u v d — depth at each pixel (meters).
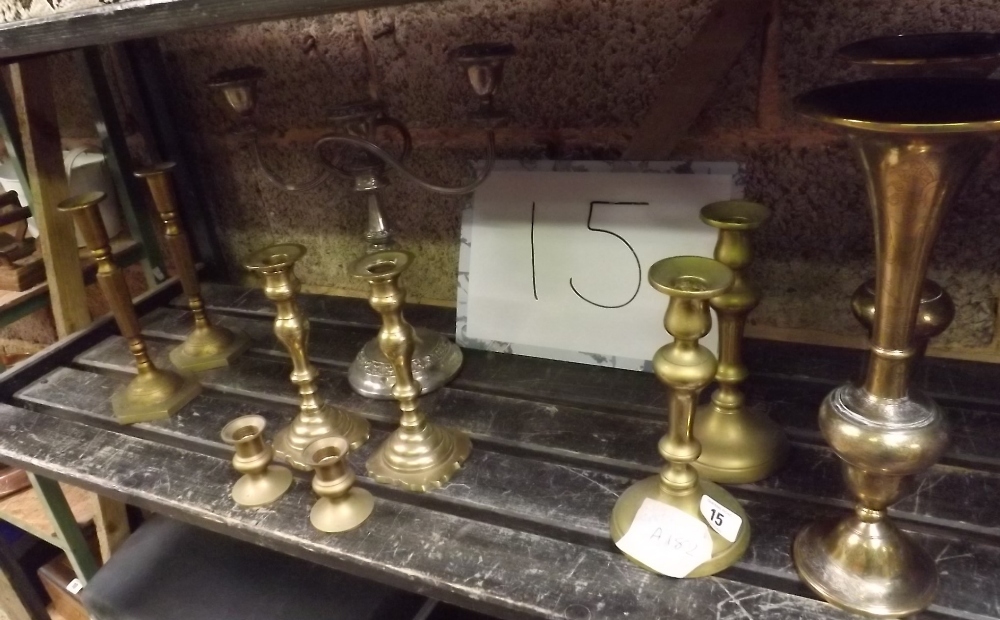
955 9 0.66
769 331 0.88
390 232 0.84
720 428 0.67
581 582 0.58
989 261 0.75
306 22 0.94
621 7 0.78
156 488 0.75
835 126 0.42
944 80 0.47
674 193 0.78
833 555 0.55
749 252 0.61
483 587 0.59
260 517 0.69
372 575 0.64
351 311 1.06
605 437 0.74
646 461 0.70
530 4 0.81
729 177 0.76
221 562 0.94
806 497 0.63
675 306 0.51
